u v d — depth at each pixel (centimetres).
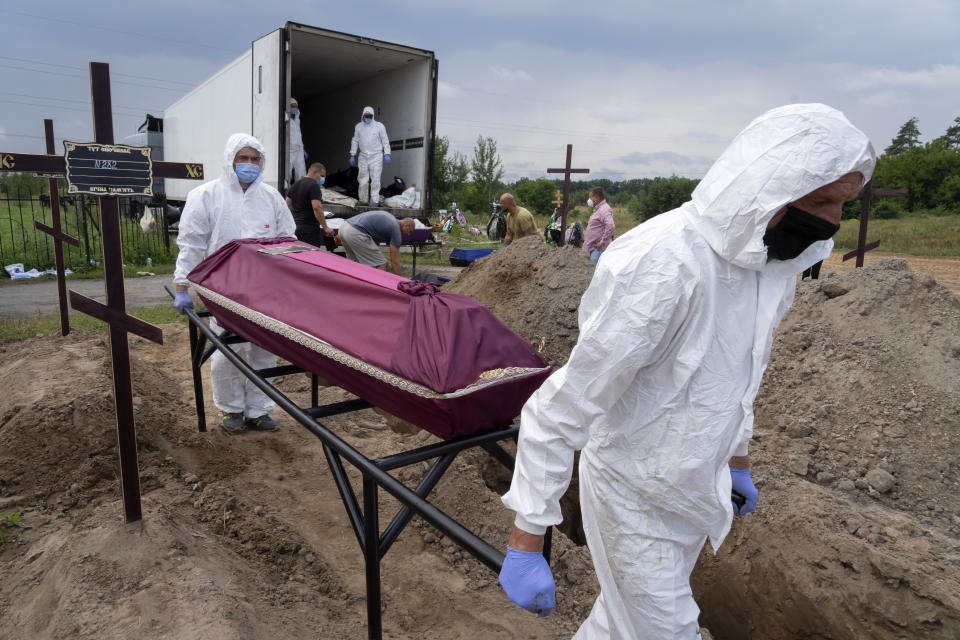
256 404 424
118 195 254
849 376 379
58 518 283
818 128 130
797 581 264
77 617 207
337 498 349
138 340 642
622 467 154
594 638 175
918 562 253
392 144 1083
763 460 334
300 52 957
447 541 309
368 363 204
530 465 140
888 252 1856
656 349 142
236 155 388
